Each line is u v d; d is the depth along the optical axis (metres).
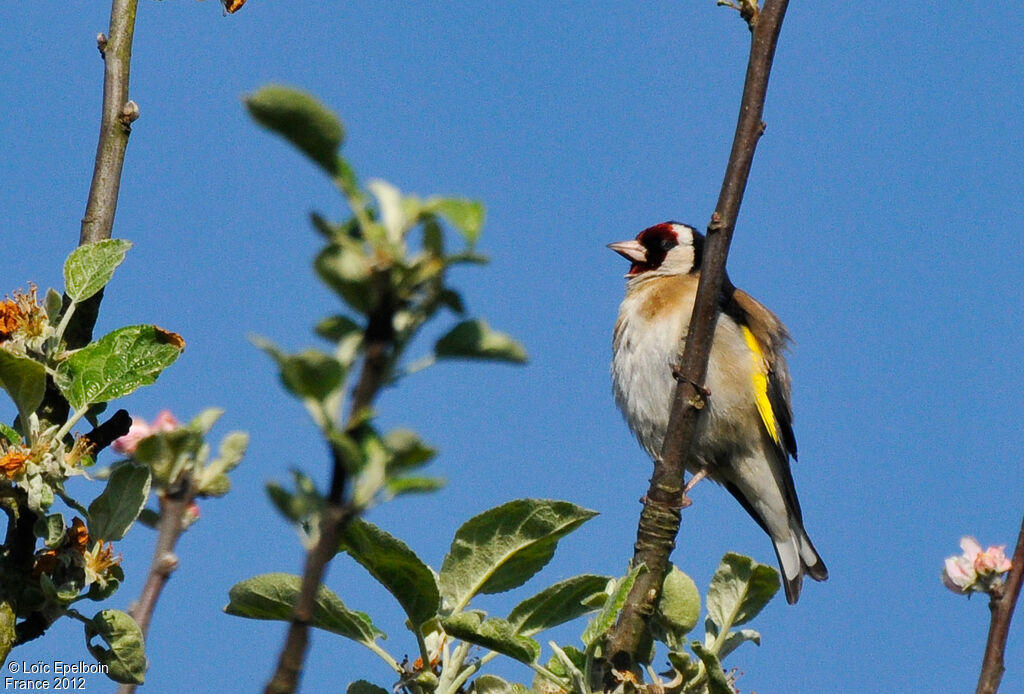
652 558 7.20
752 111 7.44
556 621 6.64
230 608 6.14
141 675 5.05
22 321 5.77
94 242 6.26
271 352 2.65
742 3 7.41
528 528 6.59
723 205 7.57
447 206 2.65
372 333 2.61
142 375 5.78
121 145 6.58
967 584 6.22
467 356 2.74
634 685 6.30
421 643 6.14
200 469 3.84
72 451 5.46
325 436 2.63
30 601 5.20
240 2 6.80
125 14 6.77
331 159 2.60
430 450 2.67
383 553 6.00
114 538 5.23
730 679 6.70
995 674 5.93
